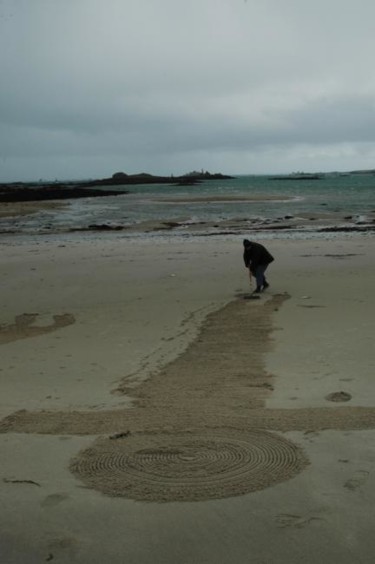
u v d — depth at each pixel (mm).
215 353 8320
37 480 3988
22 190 103125
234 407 5699
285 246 22609
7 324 11133
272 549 3070
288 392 6227
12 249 23953
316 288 13523
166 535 3232
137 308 12125
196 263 18172
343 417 5156
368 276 14938
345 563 2932
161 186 154125
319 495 3639
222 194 84062
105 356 8477
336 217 38938
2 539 3236
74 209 54188
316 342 8641
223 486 3818
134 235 30203
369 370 6973
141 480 3953
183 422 5191
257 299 12461
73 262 19172
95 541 3189
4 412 5797
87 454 4445
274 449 4434
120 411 5688
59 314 11891
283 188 113375
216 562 2975
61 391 6691
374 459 4164
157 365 7832
